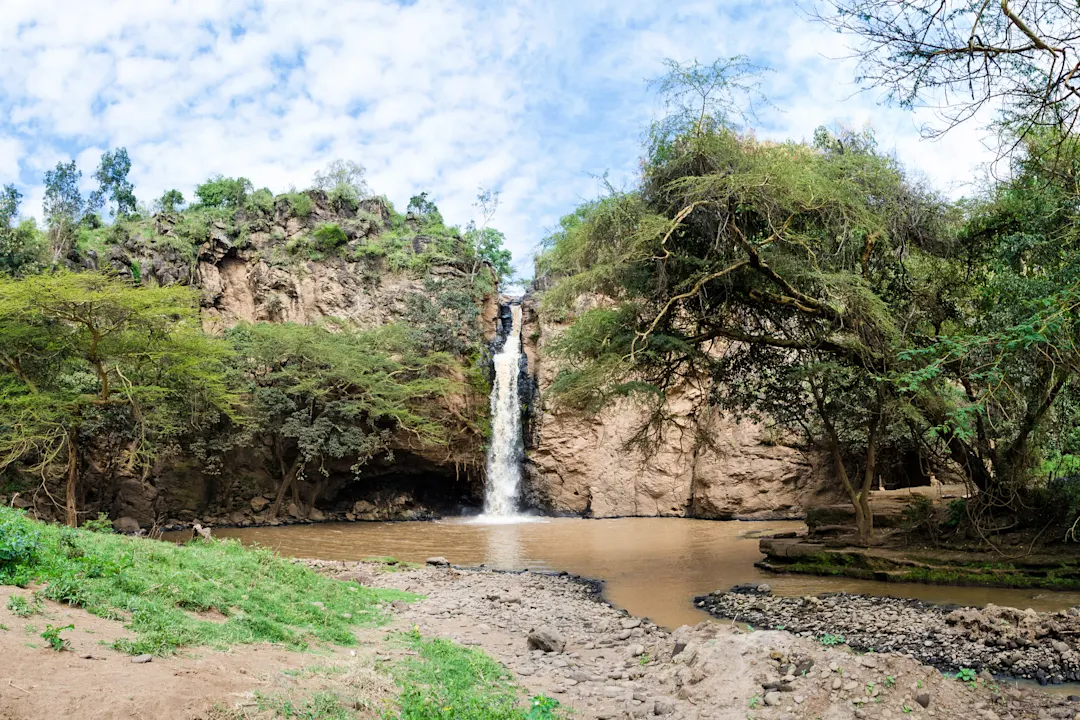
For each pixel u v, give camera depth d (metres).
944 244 19.06
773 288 19.20
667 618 13.96
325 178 58.72
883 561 17.92
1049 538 17.58
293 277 44.59
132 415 31.94
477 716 6.77
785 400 22.17
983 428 18.62
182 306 28.97
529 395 44.38
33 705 5.01
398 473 42.72
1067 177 13.87
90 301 24.31
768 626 13.16
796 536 24.31
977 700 7.81
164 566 10.25
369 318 44.81
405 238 47.88
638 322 19.06
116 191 60.28
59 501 32.00
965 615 11.89
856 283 16.78
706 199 16.83
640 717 7.64
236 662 7.04
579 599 15.70
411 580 17.09
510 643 11.14
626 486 40.72
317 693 6.46
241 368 36.81
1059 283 13.96
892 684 7.83
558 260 19.31
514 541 28.27
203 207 52.97
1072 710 7.67
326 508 40.94
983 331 17.05
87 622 7.10
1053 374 16.58
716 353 31.41
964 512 19.23
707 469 37.25
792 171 16.36
